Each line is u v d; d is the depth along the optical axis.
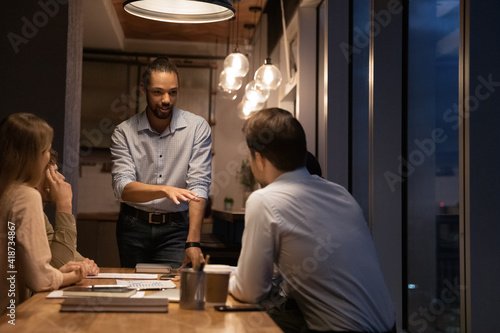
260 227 1.51
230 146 7.31
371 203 3.27
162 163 2.57
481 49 1.95
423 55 2.95
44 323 1.17
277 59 6.39
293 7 5.37
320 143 5.01
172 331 1.12
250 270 1.50
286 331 1.58
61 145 2.95
